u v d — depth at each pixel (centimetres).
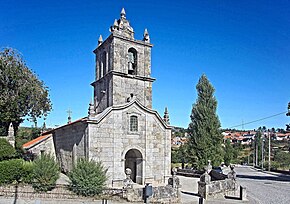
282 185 3478
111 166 2652
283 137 14238
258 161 9444
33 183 2112
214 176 3431
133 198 2014
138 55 3073
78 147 2784
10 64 3266
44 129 5575
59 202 1875
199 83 5006
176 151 7006
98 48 3225
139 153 2905
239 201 2300
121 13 3072
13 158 2622
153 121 3005
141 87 3052
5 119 3222
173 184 2164
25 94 3316
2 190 2009
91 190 2030
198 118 4828
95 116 2659
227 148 6581
